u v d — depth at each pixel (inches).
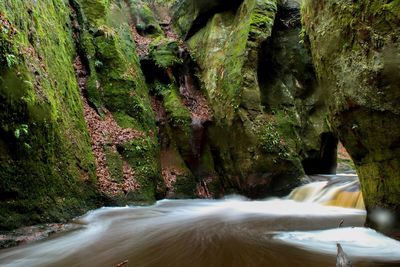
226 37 655.1
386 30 220.8
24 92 301.4
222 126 582.6
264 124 551.2
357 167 289.1
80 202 376.2
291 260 217.8
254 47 573.0
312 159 632.4
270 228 313.9
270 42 624.4
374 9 227.8
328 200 456.4
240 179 553.3
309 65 650.8
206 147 595.5
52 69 403.9
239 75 565.9
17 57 303.9
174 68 649.0
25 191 291.4
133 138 514.0
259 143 538.0
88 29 587.2
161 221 356.2
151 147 533.0
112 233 301.3
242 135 548.1
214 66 637.3
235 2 684.7
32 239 270.8
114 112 535.8
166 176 550.3
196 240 273.4
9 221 271.3
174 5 838.5
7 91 279.4
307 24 323.9
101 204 421.4
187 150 580.1
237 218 370.6
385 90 225.5
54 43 449.4
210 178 579.5
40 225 297.4
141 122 545.3
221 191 573.0
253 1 615.2
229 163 570.6
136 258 230.4
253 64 572.7
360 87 243.8
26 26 353.7
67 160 372.8
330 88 285.0
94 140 473.7
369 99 237.8
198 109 619.8
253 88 562.3
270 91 616.4
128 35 656.4
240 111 550.6
